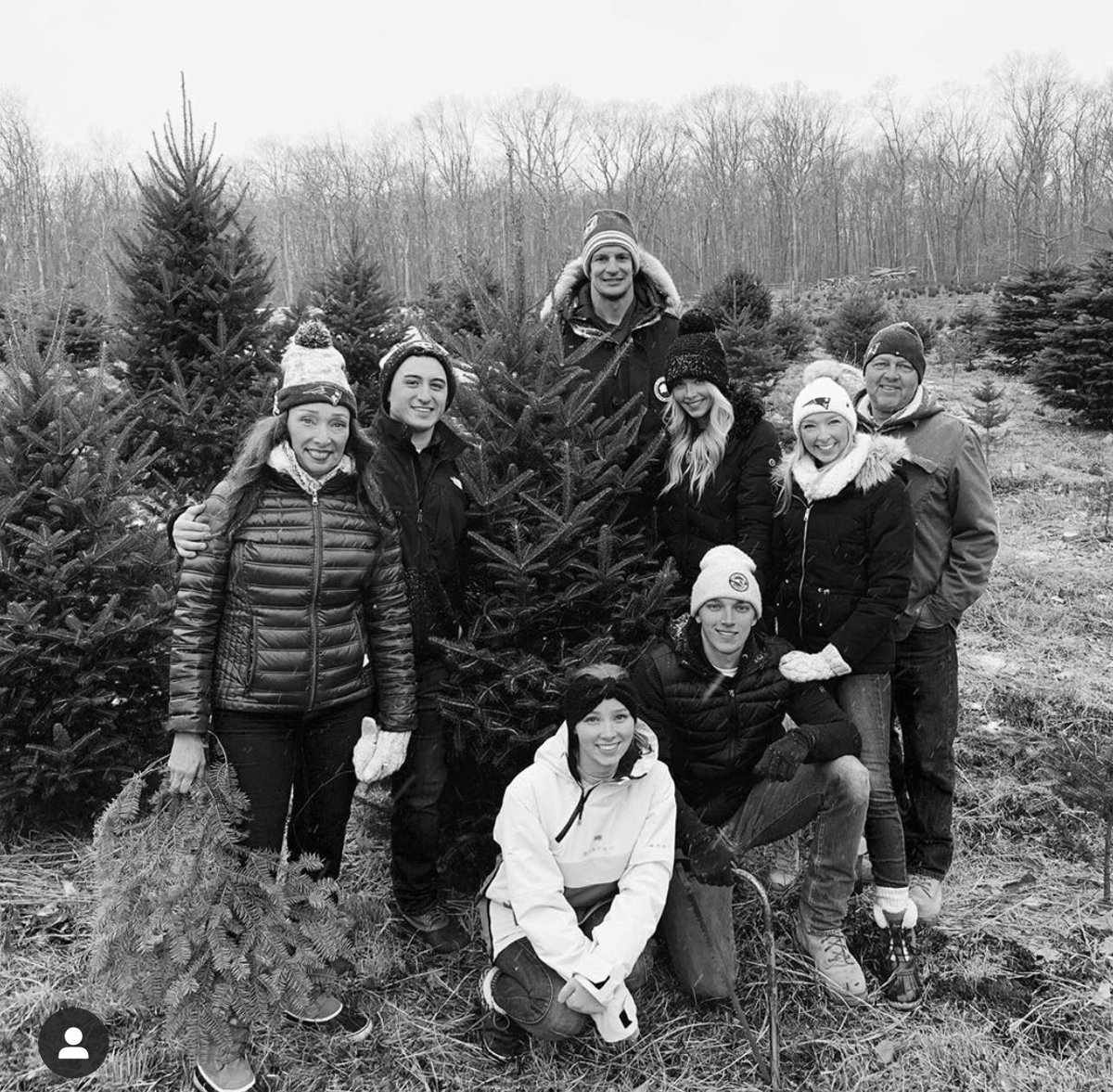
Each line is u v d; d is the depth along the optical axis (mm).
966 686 5516
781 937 3461
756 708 3217
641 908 2871
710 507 3471
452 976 3262
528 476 3189
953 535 3617
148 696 3875
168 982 2510
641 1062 2941
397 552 3023
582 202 55438
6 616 3393
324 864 3061
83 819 3930
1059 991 3266
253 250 6176
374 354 7910
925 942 3512
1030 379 12938
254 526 2752
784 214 63656
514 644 3299
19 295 4082
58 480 3736
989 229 62906
